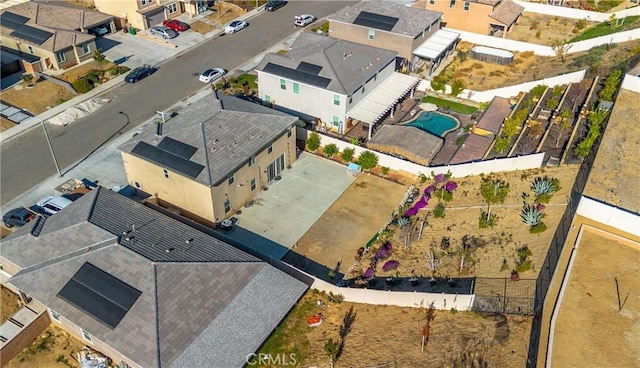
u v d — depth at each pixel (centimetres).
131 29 6625
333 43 5125
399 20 5725
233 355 2777
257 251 3600
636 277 2989
